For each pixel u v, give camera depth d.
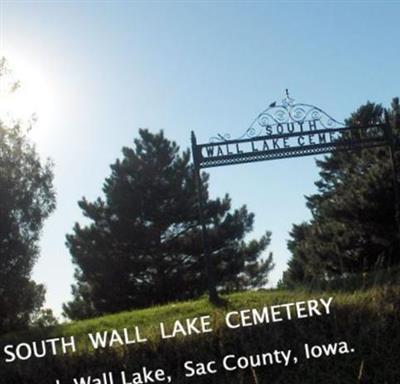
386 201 24.66
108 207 41.28
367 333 8.62
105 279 40.00
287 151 15.34
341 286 10.30
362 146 15.79
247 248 43.19
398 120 29.31
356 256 25.64
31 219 32.78
